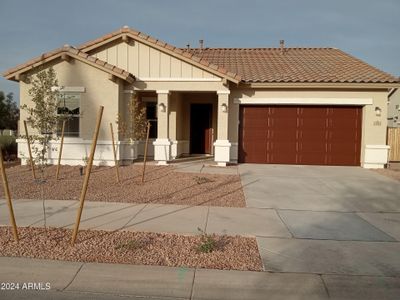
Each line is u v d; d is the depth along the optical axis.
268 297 4.27
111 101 13.59
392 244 5.94
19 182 10.43
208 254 5.31
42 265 4.91
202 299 4.22
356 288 4.45
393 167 15.19
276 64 17.66
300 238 6.16
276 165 15.20
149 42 13.98
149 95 16.70
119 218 7.05
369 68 16.50
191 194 9.30
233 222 6.98
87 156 13.63
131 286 4.48
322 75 15.40
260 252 5.46
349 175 12.92
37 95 7.65
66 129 13.74
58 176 11.42
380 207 8.48
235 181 11.20
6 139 18.42
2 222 6.66
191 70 14.18
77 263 4.98
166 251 5.40
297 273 4.79
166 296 4.28
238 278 4.62
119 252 5.32
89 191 9.41
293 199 9.10
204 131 18.41
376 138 14.99
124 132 13.81
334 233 6.47
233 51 20.97
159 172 12.46
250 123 15.56
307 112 15.42
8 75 13.40
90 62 13.27
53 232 6.12
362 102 14.89
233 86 14.90
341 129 15.34
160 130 14.34
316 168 14.52
